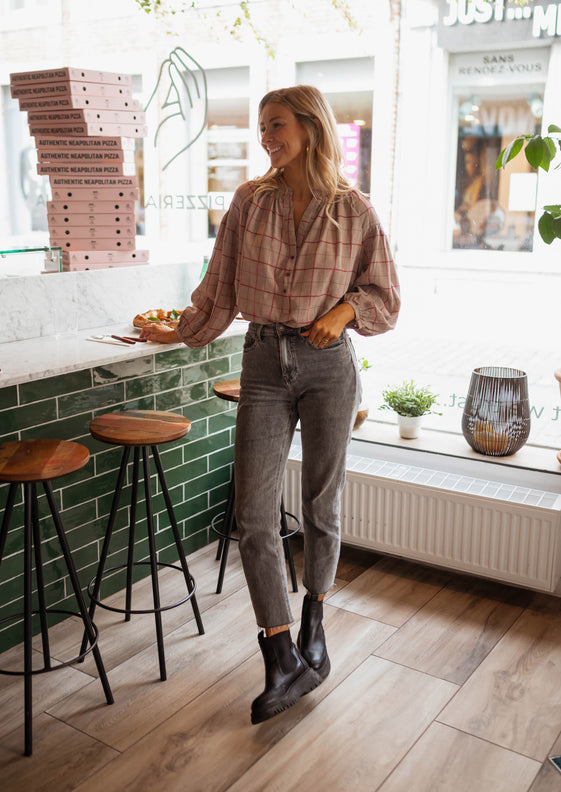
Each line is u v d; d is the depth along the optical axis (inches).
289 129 82.6
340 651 111.3
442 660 109.1
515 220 136.7
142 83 179.2
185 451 137.6
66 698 100.2
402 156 145.7
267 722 95.6
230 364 143.6
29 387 108.3
